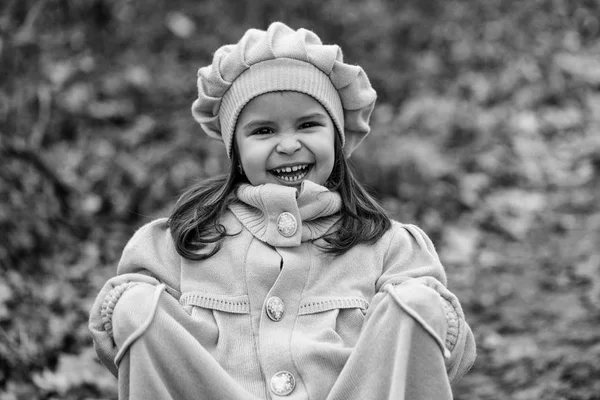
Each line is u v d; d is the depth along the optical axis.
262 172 3.42
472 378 5.15
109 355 3.25
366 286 3.39
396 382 2.97
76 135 7.68
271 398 3.18
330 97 3.47
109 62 8.80
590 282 6.34
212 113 3.63
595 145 8.77
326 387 3.19
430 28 10.29
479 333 5.70
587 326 5.64
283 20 10.06
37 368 4.86
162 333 3.07
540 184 8.13
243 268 3.39
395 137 8.47
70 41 8.66
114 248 6.47
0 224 5.90
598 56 10.52
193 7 10.09
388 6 10.59
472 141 8.68
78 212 6.75
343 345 3.27
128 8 9.68
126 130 7.91
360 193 3.61
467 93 9.46
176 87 8.77
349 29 10.16
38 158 6.61
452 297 3.23
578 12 11.16
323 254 3.42
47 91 7.64
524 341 5.52
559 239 7.20
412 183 7.64
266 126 3.41
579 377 4.91
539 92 9.56
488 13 10.55
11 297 5.27
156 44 9.44
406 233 3.52
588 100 9.63
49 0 8.68
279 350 3.23
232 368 3.26
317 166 3.43
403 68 9.81
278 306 3.31
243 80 3.42
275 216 3.40
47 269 5.95
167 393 3.04
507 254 6.98
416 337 3.04
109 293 3.28
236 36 9.80
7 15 8.17
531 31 10.46
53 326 5.22
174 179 7.26
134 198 7.09
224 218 3.52
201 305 3.33
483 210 7.59
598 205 7.75
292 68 3.38
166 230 3.56
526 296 6.22
